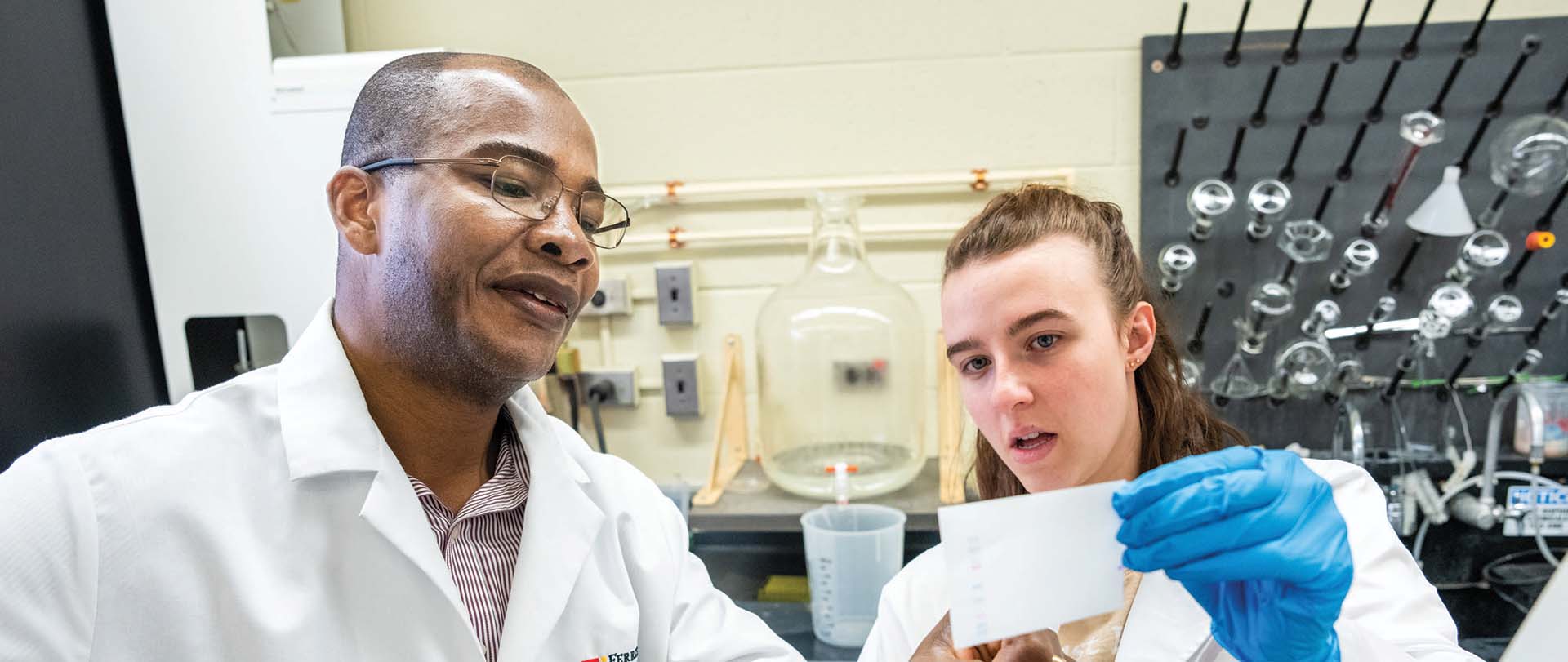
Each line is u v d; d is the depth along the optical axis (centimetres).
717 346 179
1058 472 79
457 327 75
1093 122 166
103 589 70
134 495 72
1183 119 161
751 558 166
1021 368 77
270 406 80
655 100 174
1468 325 158
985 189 169
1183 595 78
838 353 161
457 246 73
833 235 159
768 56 171
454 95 76
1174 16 161
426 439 83
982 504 59
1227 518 59
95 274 134
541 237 75
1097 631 84
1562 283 156
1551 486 145
